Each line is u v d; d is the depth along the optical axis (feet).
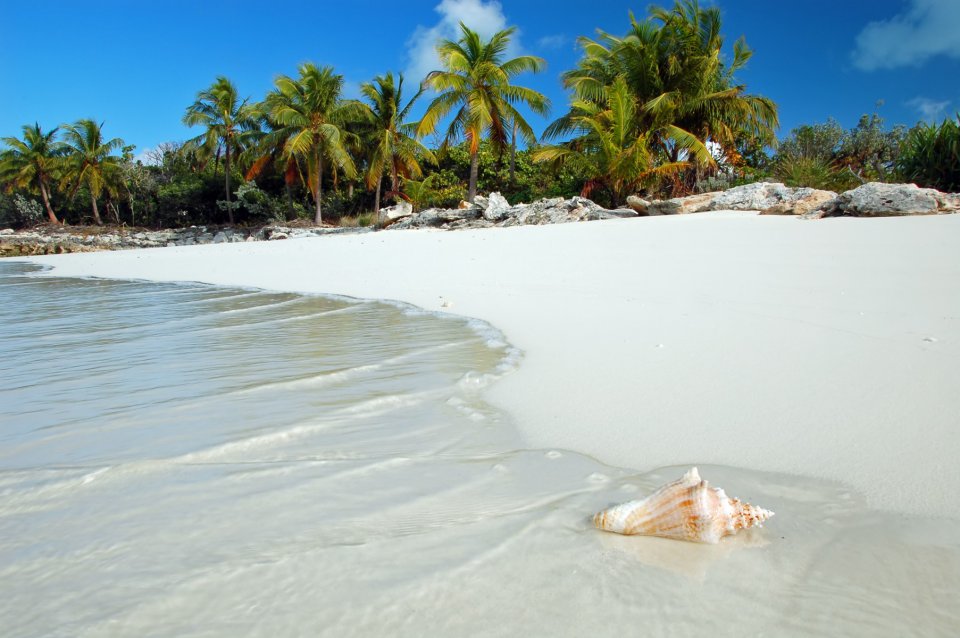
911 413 9.49
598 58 89.61
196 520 6.89
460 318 20.88
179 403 11.68
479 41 96.02
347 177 125.39
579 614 5.11
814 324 15.96
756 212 53.67
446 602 5.29
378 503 7.28
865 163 100.07
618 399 11.19
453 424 10.25
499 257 36.91
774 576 5.59
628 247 35.78
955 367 11.55
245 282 37.06
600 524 6.46
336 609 5.22
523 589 5.46
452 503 7.26
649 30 85.81
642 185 77.36
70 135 151.43
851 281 21.68
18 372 14.66
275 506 7.23
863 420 9.37
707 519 6.05
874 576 5.55
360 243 55.42
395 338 17.83
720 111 85.10
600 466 8.34
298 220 120.57
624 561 5.87
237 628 5.01
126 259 64.85
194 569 5.85
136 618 5.14
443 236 55.52
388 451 9.09
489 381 12.88
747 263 27.20
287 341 17.80
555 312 20.66
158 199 159.84
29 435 10.04
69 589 5.58
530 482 7.85
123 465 8.55
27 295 34.09
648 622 5.00
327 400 11.73
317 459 8.78
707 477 7.82
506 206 78.13
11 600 5.42
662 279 25.49
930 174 63.16
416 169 116.88
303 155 126.62
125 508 7.23
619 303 21.36
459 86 93.25
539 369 13.62
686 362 13.29
